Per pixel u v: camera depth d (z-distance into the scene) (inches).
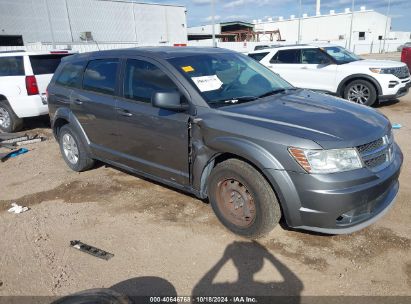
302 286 112.6
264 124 127.9
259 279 116.3
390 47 2365.9
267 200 126.6
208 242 137.4
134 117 164.7
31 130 339.0
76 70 205.5
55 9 1541.6
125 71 172.7
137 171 177.3
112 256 131.9
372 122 135.1
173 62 156.9
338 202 116.0
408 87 380.2
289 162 119.1
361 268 119.2
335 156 117.0
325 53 392.5
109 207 170.4
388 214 150.8
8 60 313.0
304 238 136.6
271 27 2819.9
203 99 144.0
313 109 141.7
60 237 146.8
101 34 1720.0
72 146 215.5
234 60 177.6
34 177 215.8
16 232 152.4
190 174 149.5
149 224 152.7
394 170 130.0
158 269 123.6
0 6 1382.9
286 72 413.1
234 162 133.2
